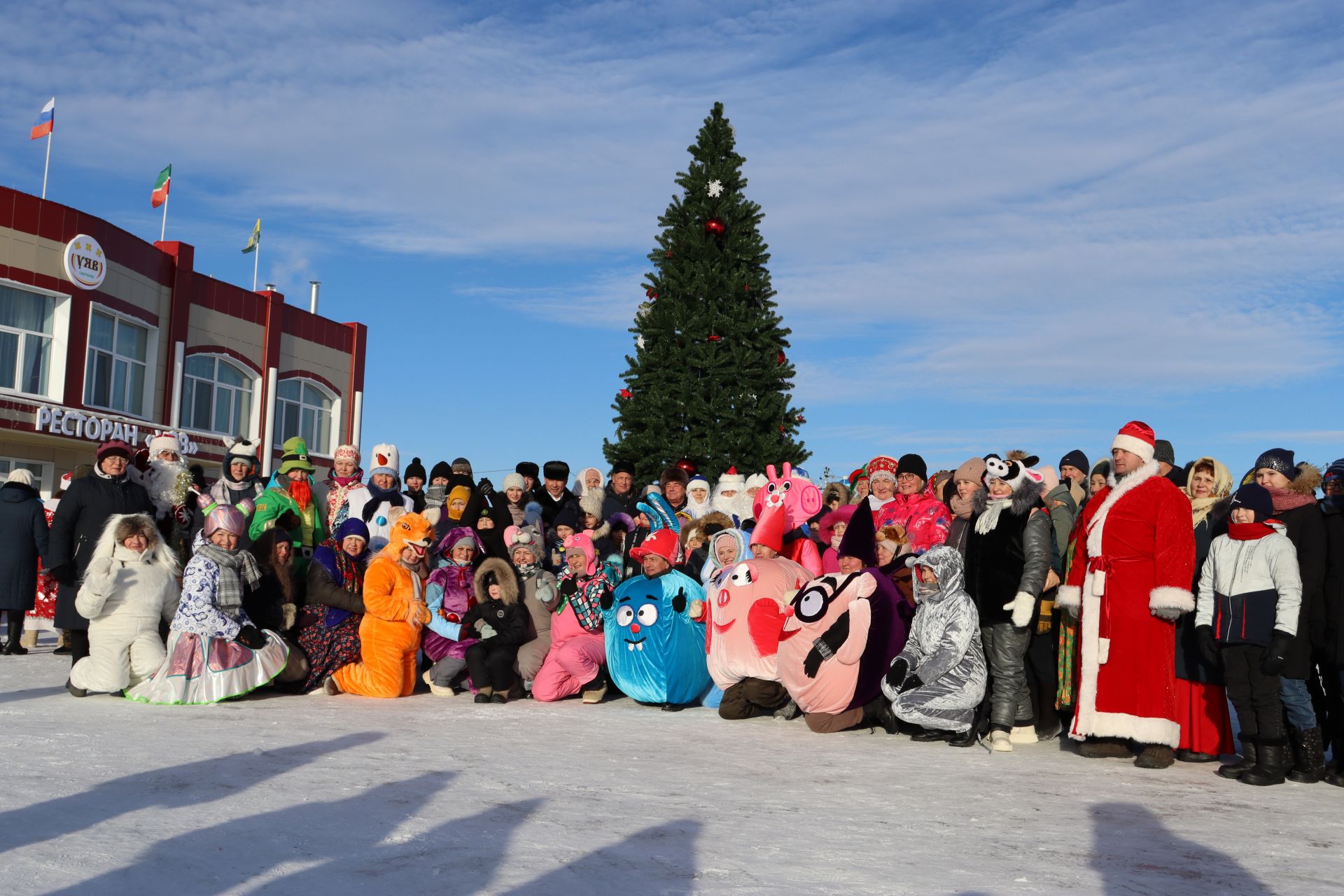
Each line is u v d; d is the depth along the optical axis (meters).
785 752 7.44
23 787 5.46
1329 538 6.98
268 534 10.12
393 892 3.94
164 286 31.41
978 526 8.17
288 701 9.38
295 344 37.00
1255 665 6.84
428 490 12.73
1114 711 7.20
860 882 4.21
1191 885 4.35
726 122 20.73
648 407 19.16
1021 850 4.81
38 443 27.28
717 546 9.83
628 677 9.73
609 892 4.00
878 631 8.45
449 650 10.05
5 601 12.47
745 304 19.78
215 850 4.40
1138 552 7.31
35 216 26.62
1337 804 6.09
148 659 9.16
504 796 5.58
